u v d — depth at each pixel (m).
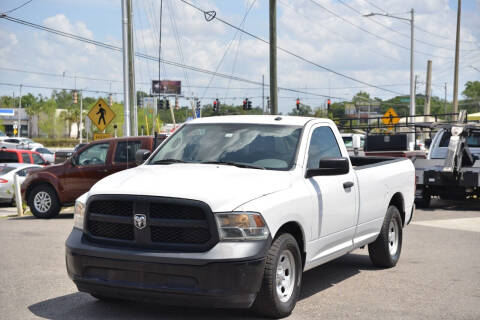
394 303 6.70
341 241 7.39
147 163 7.13
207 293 5.32
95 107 21.56
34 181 15.12
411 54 38.06
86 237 5.86
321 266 8.86
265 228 5.61
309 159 6.85
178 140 7.30
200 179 5.89
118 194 5.66
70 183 14.94
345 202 7.28
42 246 10.25
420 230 12.77
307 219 6.37
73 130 123.38
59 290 7.10
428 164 17.34
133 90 22.92
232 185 5.79
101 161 14.98
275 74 24.39
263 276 5.69
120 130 101.25
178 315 6.09
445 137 19.28
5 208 19.02
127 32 22.67
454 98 38.72
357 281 7.83
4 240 10.96
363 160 10.16
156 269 5.41
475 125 17.59
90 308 6.34
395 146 21.12
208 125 7.36
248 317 6.02
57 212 15.15
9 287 7.24
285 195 6.02
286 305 6.02
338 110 145.38
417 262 9.17
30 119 131.12
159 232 5.52
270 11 24.17
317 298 6.90
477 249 10.36
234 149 6.86
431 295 7.09
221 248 5.37
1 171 19.05
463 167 17.38
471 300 6.87
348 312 6.30
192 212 5.47
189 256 5.34
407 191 9.32
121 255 5.51
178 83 139.00
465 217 15.24
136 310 6.27
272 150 6.74
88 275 5.77
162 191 5.57
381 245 8.52
